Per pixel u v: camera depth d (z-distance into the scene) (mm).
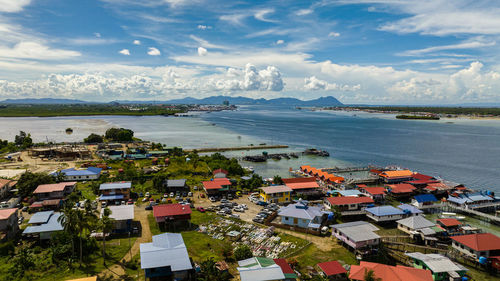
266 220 86312
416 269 57406
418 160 196125
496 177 155500
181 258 57844
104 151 185750
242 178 134750
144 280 56531
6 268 58344
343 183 132125
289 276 55250
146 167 151625
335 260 67250
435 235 79812
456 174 161375
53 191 97562
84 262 61906
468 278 62375
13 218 74000
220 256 66188
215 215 91188
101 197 99062
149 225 81938
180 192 112000
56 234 67438
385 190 113938
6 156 175000
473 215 102625
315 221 85250
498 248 68250
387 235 82375
